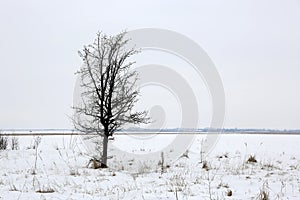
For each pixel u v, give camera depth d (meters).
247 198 7.25
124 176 10.86
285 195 7.62
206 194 7.71
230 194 7.57
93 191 8.05
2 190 7.89
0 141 19.47
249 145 27.16
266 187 8.66
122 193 7.80
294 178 10.48
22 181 9.45
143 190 8.26
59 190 8.12
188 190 8.14
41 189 8.20
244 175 11.09
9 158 15.36
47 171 11.88
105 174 11.21
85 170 12.03
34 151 17.98
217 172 11.91
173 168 13.20
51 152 17.58
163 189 8.41
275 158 17.16
